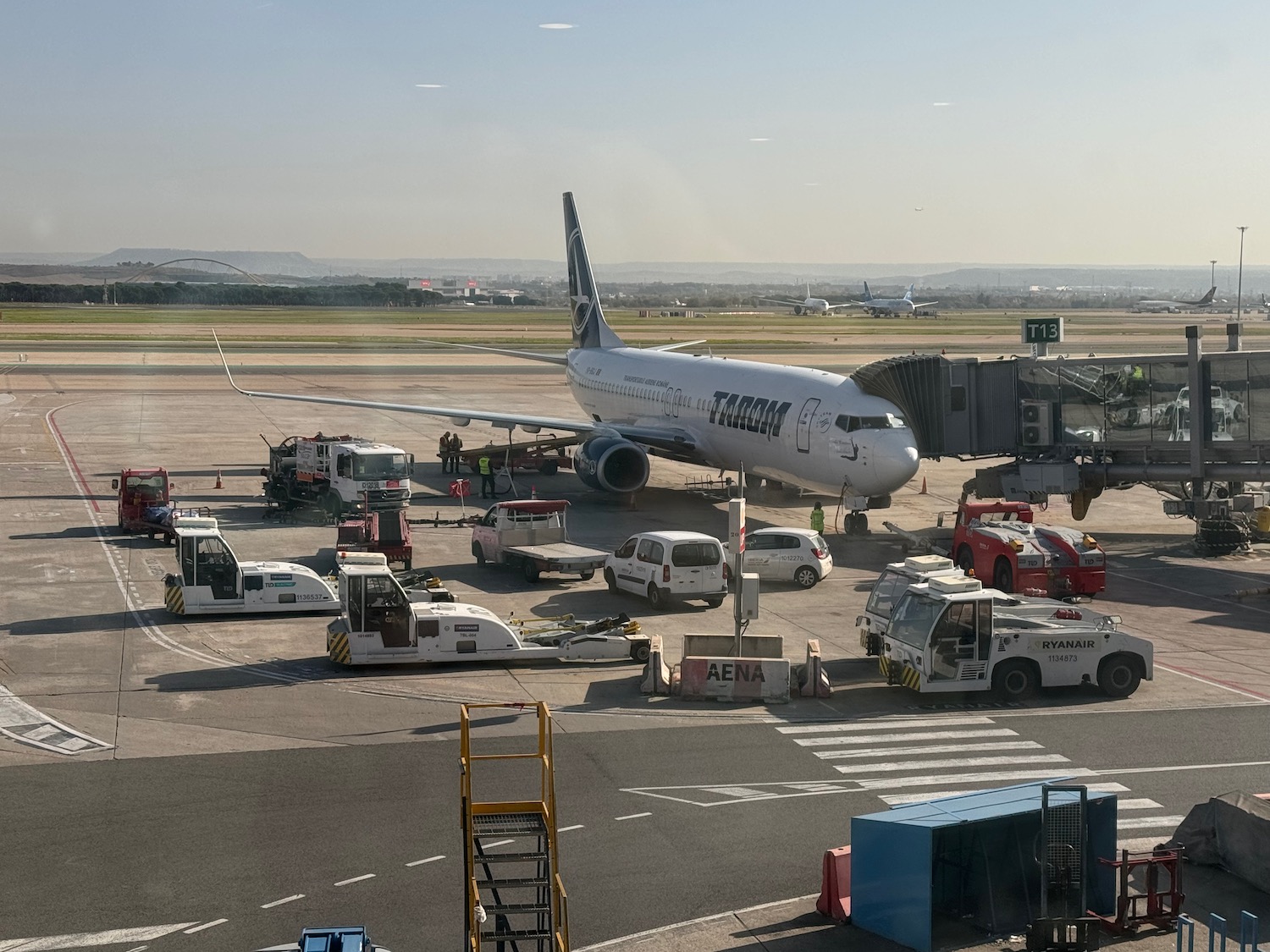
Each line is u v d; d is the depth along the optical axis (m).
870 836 20.38
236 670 34.72
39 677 33.72
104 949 19.28
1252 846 22.23
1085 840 20.39
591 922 20.47
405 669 35.31
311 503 59.50
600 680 34.69
